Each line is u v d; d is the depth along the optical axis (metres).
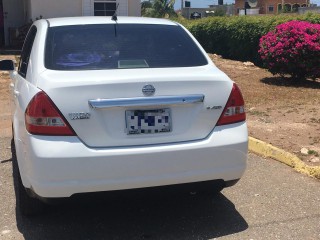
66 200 3.57
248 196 4.84
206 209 4.54
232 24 17.64
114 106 3.59
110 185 3.57
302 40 11.39
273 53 11.81
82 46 4.16
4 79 12.41
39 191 3.53
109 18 4.66
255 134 6.93
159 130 3.71
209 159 3.78
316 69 11.57
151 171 3.64
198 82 3.81
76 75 3.76
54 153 3.47
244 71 14.16
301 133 6.98
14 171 5.24
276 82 12.02
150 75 3.76
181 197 4.80
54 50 4.07
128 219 4.32
